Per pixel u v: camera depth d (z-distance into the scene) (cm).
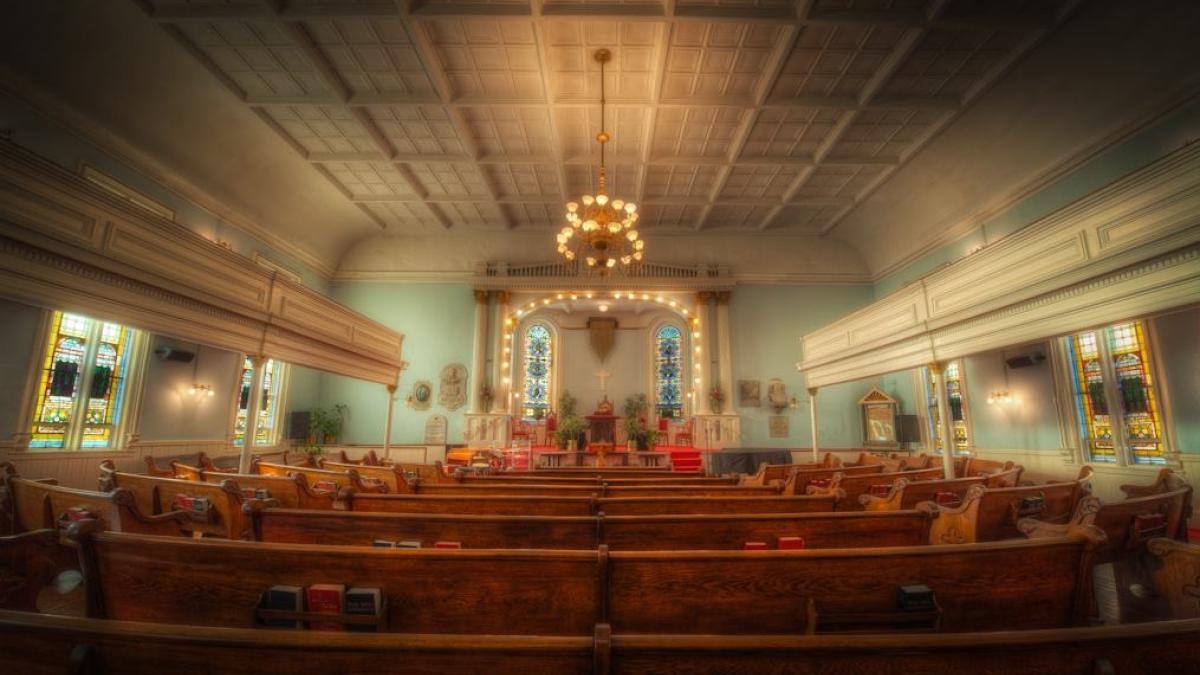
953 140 1145
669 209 1555
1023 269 681
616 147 1236
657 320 2008
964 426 1291
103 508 423
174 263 652
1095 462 982
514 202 1487
